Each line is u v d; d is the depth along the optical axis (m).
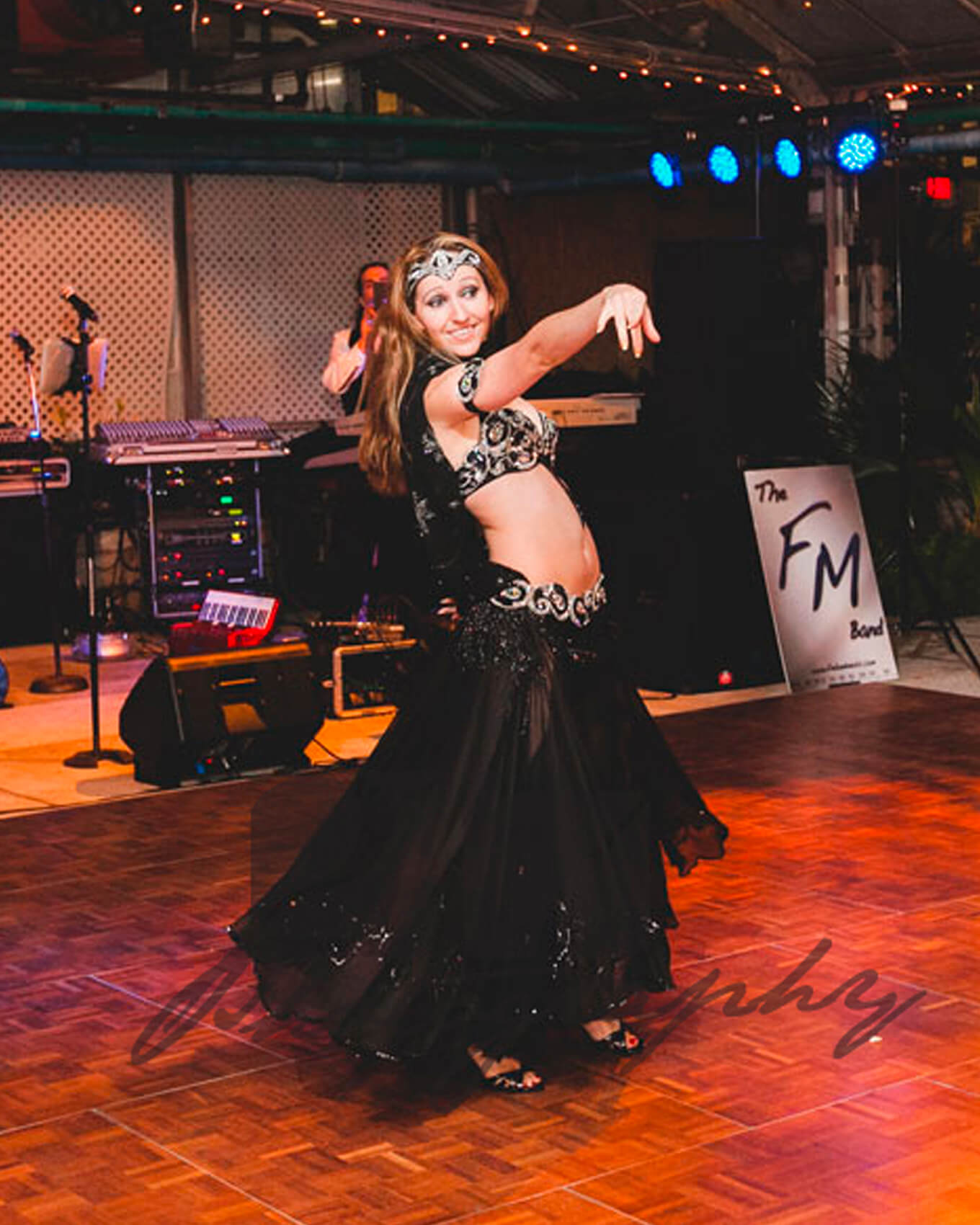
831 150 8.77
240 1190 3.42
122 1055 4.11
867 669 8.27
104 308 10.60
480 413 3.72
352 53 9.63
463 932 3.76
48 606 9.93
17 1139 3.66
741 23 8.82
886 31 8.62
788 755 6.89
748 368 8.11
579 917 3.72
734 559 8.13
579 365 11.40
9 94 9.59
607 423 8.48
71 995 4.51
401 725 3.93
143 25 9.63
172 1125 3.72
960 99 10.02
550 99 10.94
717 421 8.08
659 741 4.09
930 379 9.76
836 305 9.33
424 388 3.80
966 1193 3.33
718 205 9.46
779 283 8.29
